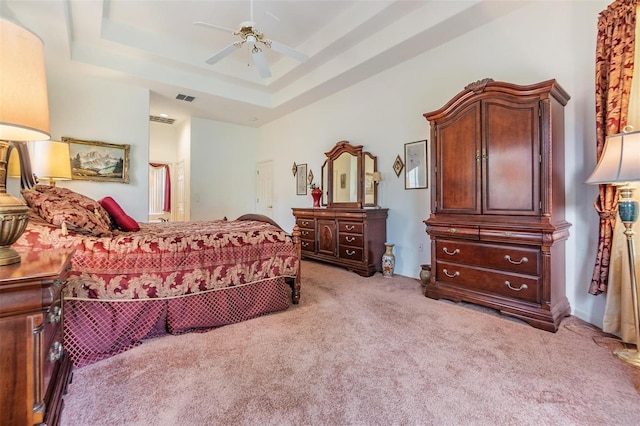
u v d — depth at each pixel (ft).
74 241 6.38
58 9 9.56
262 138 23.82
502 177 8.45
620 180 5.62
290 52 10.50
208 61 11.01
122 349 6.43
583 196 8.45
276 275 8.77
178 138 24.97
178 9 12.21
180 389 5.08
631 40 6.75
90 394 4.93
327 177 17.25
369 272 13.20
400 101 13.61
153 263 7.02
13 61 3.31
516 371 5.64
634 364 5.83
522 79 9.75
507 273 8.29
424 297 10.14
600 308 7.87
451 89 11.69
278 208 22.11
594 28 8.16
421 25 11.10
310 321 8.05
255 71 17.51
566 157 8.72
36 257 4.06
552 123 7.79
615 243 7.09
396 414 4.50
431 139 10.17
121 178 15.30
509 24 10.05
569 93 8.75
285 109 19.80
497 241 8.46
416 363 5.92
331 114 17.33
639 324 6.05
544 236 7.59
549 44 9.16
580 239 8.48
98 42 13.12
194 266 7.51
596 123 7.52
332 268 14.80
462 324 7.84
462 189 9.34
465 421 4.35
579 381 5.32
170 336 7.12
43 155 10.36
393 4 10.88
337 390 5.07
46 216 6.42
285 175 21.39
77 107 14.30
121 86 15.42
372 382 5.30
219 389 5.09
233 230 8.92
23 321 3.15
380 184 14.61
